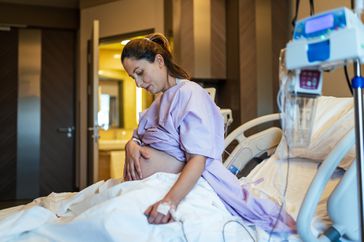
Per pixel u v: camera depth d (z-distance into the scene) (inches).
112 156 157.3
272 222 39.8
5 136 166.9
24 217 35.5
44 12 171.3
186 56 121.7
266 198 46.7
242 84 117.0
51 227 35.1
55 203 44.3
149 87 45.5
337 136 51.8
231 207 41.8
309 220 34.5
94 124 119.0
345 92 81.9
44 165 171.5
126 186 39.8
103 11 151.4
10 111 167.8
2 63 167.2
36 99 171.5
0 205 154.5
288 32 120.4
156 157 44.2
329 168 35.4
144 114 50.1
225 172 43.8
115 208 34.2
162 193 38.5
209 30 124.8
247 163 67.8
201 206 38.5
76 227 33.7
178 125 42.3
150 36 48.6
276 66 119.3
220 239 35.7
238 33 118.3
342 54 24.7
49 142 172.7
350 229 36.3
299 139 31.9
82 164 157.3
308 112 31.7
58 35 175.3
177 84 45.5
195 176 39.1
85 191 46.3
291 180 53.9
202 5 124.2
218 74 125.8
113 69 182.2
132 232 33.3
